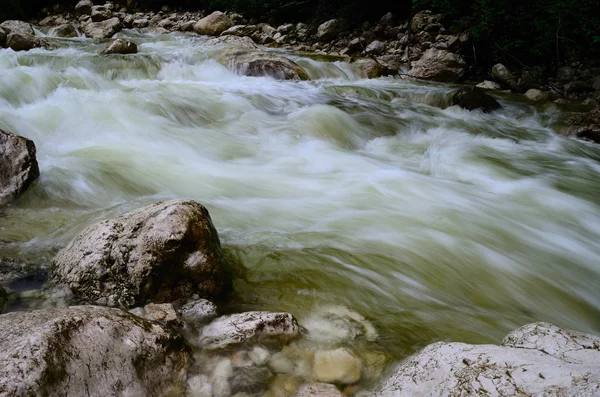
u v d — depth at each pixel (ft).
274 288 10.04
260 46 45.34
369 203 14.96
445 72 36.60
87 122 19.25
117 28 50.49
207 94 25.44
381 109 27.17
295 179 16.70
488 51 38.52
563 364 5.49
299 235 12.46
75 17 60.08
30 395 5.31
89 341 6.28
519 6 37.55
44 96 22.31
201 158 17.90
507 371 5.56
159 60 31.73
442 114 27.78
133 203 13.64
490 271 11.71
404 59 40.68
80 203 13.52
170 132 20.10
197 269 8.98
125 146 17.81
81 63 29.25
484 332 9.34
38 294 9.00
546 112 29.22
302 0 52.47
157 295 8.77
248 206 14.12
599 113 25.22
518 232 13.94
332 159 19.06
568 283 11.60
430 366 6.36
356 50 43.52
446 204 15.37
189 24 53.26
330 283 10.38
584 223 15.08
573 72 35.50
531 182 18.34
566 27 36.01
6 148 13.53
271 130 21.90
